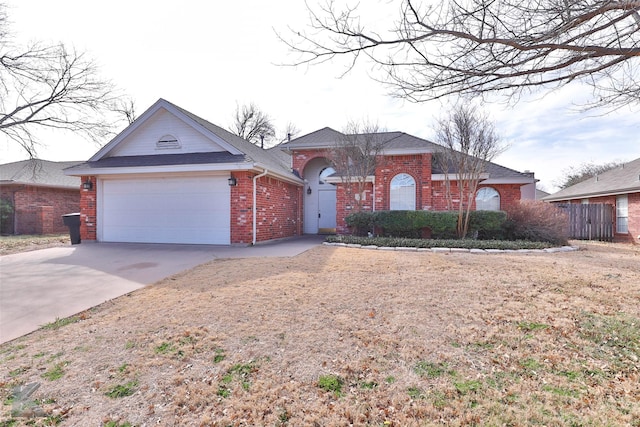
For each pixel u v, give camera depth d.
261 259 8.30
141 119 12.38
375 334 3.73
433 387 2.76
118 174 12.08
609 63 2.94
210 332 3.86
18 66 14.35
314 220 17.75
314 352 3.37
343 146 13.88
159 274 6.92
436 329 3.83
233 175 11.32
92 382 2.94
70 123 16.52
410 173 14.43
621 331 3.69
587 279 5.82
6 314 4.64
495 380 2.85
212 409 2.56
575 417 2.35
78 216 12.29
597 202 17.39
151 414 2.51
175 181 11.92
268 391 2.76
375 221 12.54
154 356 3.36
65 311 4.75
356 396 2.67
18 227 17.30
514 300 4.74
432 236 12.39
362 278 6.10
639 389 2.67
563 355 3.23
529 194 22.88
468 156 11.29
